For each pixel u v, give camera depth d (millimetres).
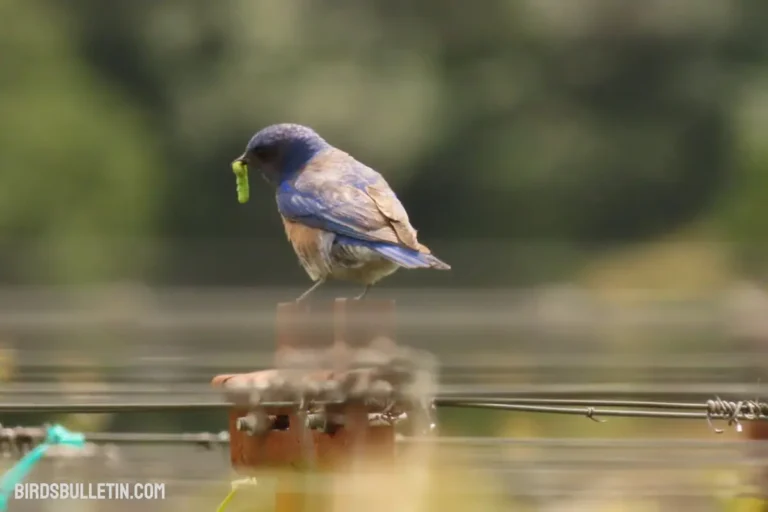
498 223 23328
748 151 23344
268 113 22547
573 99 23672
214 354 9820
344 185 7684
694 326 11172
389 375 5629
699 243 22172
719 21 23734
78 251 20359
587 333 11422
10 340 10617
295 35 23047
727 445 6242
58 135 21391
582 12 23688
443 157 23125
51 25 22906
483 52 23688
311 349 5648
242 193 8109
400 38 23422
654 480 6418
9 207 20609
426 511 6105
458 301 15188
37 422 8234
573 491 6355
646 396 7359
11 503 6445
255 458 5668
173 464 6770
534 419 9086
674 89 23766
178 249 21578
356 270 7539
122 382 8766
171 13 23266
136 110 22922
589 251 21062
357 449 5586
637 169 23625
